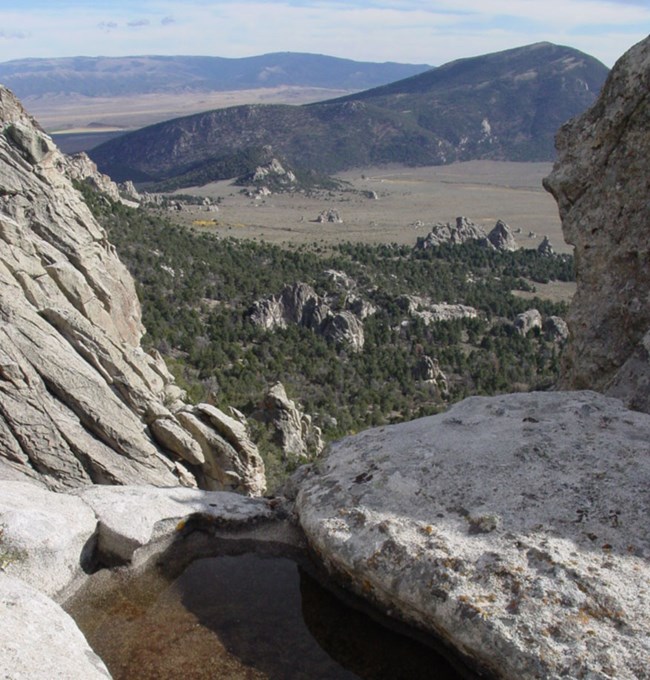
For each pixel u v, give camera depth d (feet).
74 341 97.86
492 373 323.78
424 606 29.30
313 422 232.12
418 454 36.76
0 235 113.91
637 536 29.71
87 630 32.50
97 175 587.68
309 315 362.12
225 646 32.12
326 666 31.27
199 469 100.99
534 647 25.61
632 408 43.37
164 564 36.42
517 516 31.45
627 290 50.08
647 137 48.62
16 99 170.30
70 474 88.89
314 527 34.42
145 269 364.99
